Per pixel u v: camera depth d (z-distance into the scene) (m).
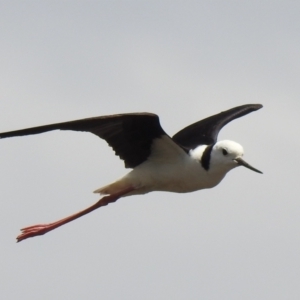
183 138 17.62
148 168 16.34
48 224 16.97
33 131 14.64
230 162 16.30
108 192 16.64
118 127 15.63
